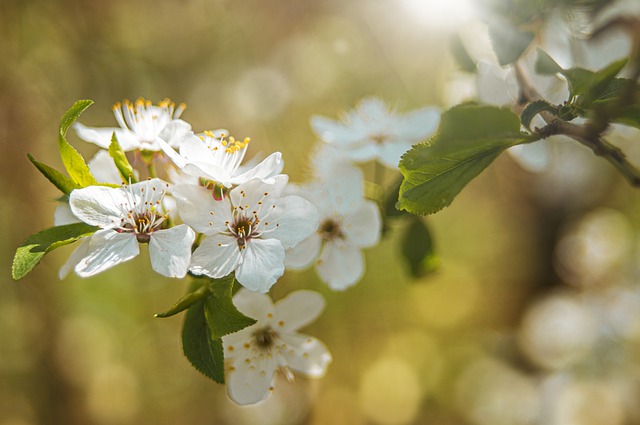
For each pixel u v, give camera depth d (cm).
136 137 25
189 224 23
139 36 55
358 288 66
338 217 26
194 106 56
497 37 25
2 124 51
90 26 53
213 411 65
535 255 78
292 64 54
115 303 65
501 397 68
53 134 53
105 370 65
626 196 71
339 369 67
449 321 80
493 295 83
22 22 51
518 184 75
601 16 26
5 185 53
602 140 22
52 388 60
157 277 64
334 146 28
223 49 56
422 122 28
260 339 25
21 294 58
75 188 23
